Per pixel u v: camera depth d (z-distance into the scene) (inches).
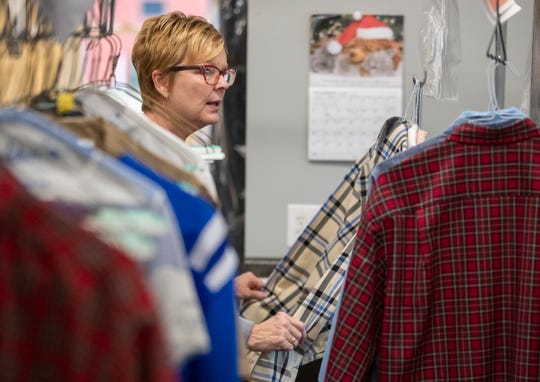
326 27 121.5
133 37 114.3
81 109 52.2
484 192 67.6
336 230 86.1
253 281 89.3
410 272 67.9
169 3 117.9
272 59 122.6
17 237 36.7
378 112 122.6
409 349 68.2
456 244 68.0
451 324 68.7
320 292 81.6
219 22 121.0
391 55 121.6
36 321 36.7
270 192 125.0
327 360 71.1
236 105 123.3
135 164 48.4
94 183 40.8
